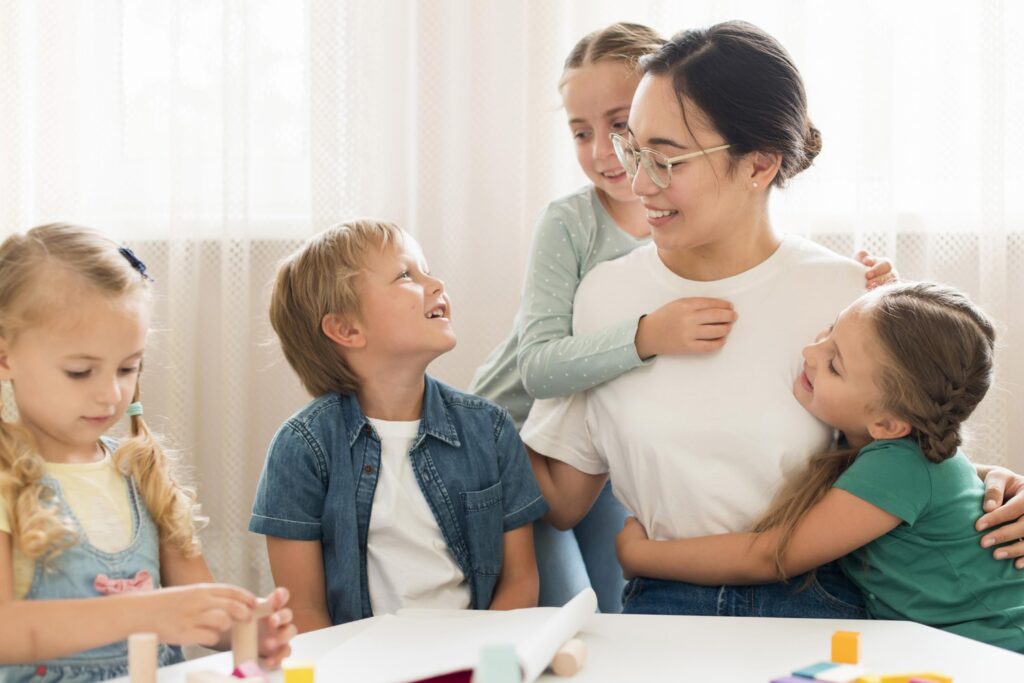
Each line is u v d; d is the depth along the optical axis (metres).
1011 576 1.17
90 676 1.06
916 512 1.16
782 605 1.22
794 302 1.29
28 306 1.07
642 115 1.25
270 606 0.92
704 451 1.26
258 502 1.33
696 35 1.26
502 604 1.35
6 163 1.92
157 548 1.17
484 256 2.00
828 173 1.96
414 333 1.34
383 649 0.93
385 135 1.98
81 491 1.12
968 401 1.18
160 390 1.98
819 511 1.18
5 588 1.01
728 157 1.23
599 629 1.00
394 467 1.34
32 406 1.09
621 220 1.57
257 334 2.00
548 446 1.41
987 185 1.91
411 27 1.96
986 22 1.90
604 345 1.31
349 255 1.36
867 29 1.90
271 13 1.97
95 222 1.99
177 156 1.92
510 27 1.96
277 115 1.99
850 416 1.21
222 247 1.93
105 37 1.96
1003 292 1.92
